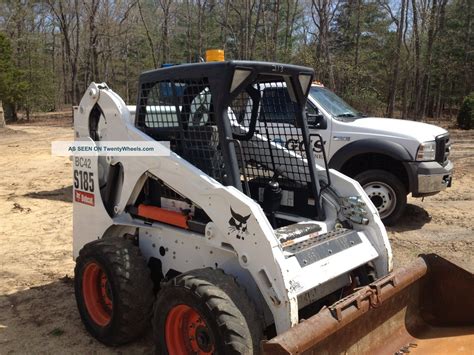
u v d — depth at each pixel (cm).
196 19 4306
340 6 3847
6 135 2427
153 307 382
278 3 3272
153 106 414
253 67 358
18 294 538
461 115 2459
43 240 742
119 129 429
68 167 1405
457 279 374
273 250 318
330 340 291
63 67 5125
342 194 418
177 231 393
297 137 423
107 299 424
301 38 4231
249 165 447
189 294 320
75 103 3931
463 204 913
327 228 400
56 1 3791
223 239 349
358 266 372
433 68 3366
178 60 4425
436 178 739
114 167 446
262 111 438
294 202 429
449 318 380
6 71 3338
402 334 364
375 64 3584
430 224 794
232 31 3881
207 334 325
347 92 2923
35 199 1017
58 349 420
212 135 372
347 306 296
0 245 719
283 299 311
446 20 3650
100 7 3422
